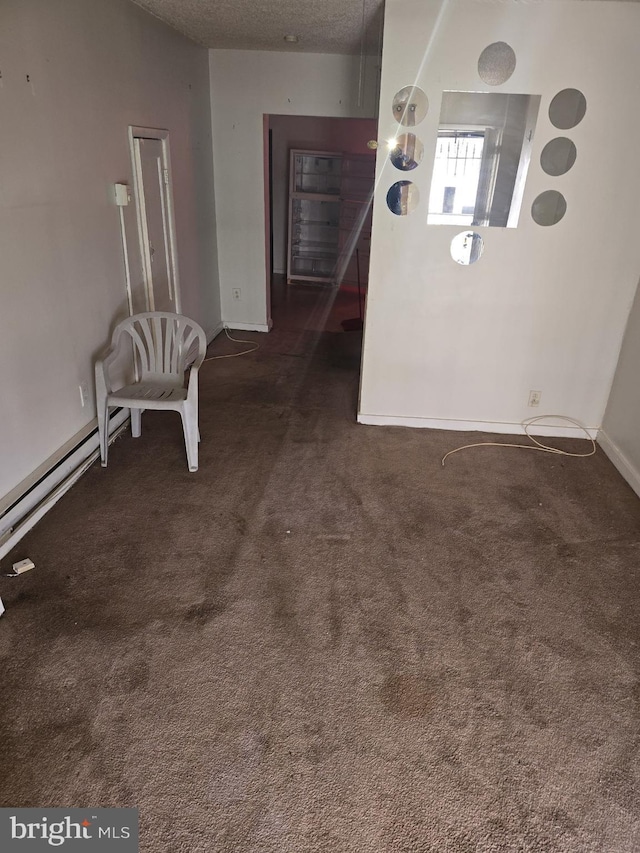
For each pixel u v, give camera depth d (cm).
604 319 322
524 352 335
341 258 731
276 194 763
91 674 182
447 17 271
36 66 233
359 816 145
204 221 473
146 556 237
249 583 224
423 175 299
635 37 268
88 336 292
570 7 265
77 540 245
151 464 308
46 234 248
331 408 385
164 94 371
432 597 221
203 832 141
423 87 283
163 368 321
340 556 241
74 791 149
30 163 233
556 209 300
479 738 167
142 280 354
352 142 716
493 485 298
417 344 339
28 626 200
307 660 191
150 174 355
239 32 379
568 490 296
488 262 314
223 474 300
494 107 292
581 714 175
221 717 170
